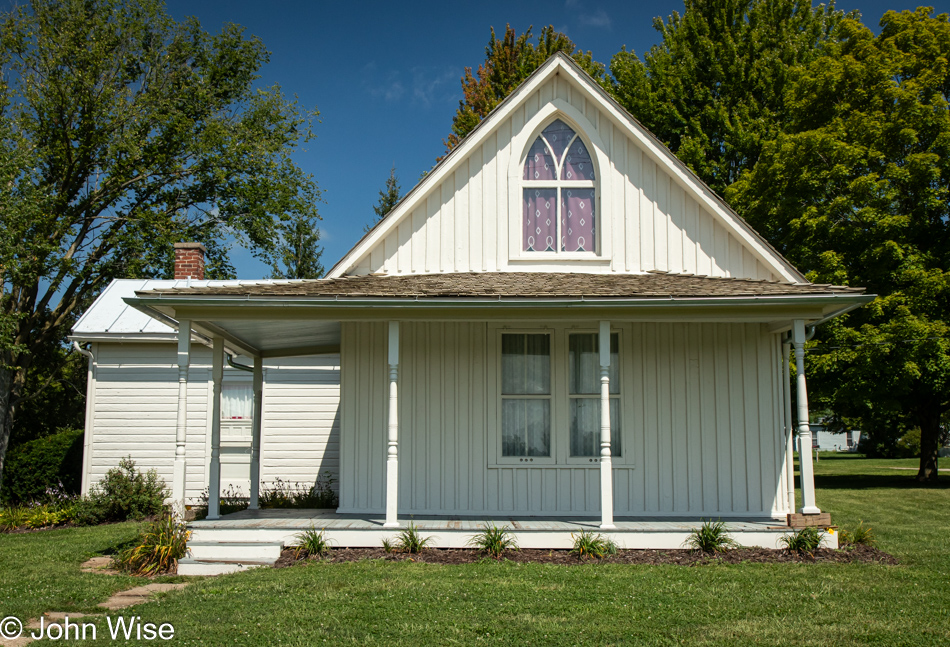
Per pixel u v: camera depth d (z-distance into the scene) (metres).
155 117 27.00
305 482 16.36
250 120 29.89
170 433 16.28
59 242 24.69
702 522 10.24
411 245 11.74
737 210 22.20
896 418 35.88
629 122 11.77
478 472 11.08
